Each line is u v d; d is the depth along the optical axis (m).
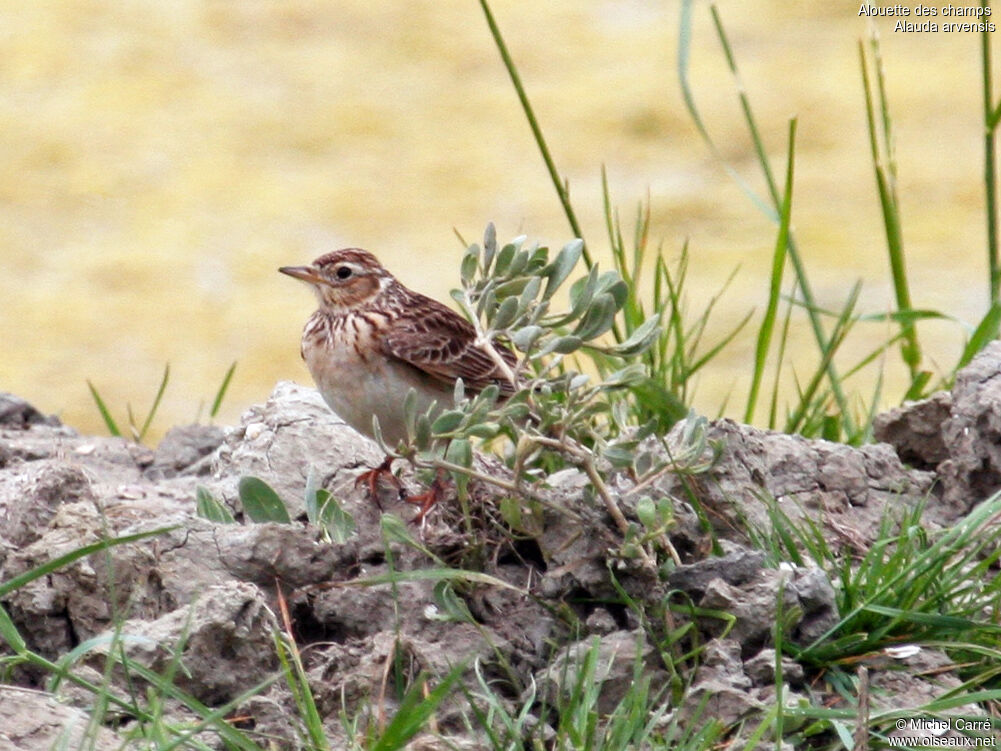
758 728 6.68
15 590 7.55
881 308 20.86
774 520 8.48
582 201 25.03
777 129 27.75
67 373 20.38
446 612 7.86
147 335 21.36
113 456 11.44
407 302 10.34
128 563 7.84
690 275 22.31
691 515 8.45
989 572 8.89
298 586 8.16
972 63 30.41
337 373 9.93
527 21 33.84
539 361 10.52
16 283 22.95
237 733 6.67
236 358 20.83
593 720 6.87
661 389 10.66
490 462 9.44
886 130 12.58
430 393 10.09
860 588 8.08
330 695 7.36
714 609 7.69
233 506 9.20
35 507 8.73
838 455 9.70
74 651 7.07
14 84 30.41
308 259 23.30
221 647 7.33
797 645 7.73
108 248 23.95
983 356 9.78
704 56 31.42
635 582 7.84
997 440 9.34
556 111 28.72
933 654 7.84
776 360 19.56
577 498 8.19
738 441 9.07
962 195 24.69
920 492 9.76
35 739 6.55
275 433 9.59
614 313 8.01
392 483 8.94
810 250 23.08
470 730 7.02
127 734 6.62
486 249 8.28
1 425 11.97
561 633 7.97
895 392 18.36
